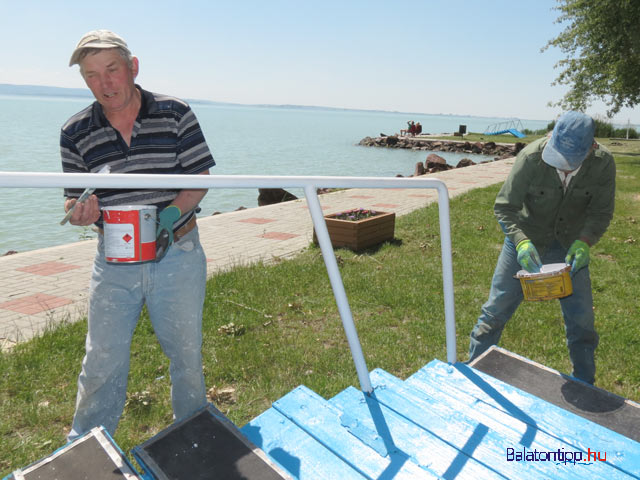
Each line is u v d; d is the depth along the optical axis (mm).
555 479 1827
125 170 2100
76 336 4156
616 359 4035
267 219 10453
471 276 6172
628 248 7715
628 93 24953
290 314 4887
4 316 4895
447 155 43375
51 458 1717
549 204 2875
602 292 5742
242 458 1817
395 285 5734
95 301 2098
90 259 7184
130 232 1875
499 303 3158
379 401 2340
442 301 5297
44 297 5496
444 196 2635
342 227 7426
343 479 1812
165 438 1918
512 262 3062
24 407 3166
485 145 44969
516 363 2852
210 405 2119
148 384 3496
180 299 2141
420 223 9367
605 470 1893
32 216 14781
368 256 7059
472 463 1910
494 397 2416
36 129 62406
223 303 5055
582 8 25125
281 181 1954
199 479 1712
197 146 2150
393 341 4348
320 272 6156
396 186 2330
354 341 2344
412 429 2113
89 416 2188
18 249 11305
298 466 1885
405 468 1854
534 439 2076
